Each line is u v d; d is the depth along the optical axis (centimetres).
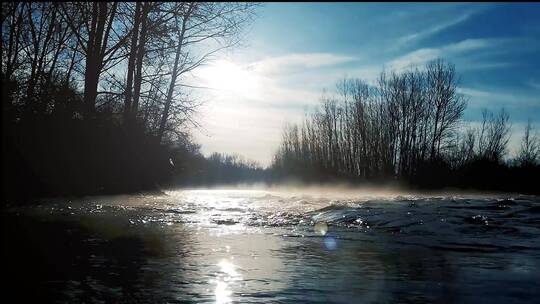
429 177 5438
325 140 7112
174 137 2164
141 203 1595
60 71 1920
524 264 609
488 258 655
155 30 1906
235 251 701
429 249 722
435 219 1084
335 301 441
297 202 2042
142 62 1967
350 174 6738
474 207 1401
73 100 1677
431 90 6234
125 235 858
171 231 928
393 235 884
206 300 443
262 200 2312
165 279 520
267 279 525
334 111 7006
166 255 662
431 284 506
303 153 7425
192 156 2425
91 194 1669
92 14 1778
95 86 1812
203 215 1255
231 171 10462
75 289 477
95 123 1719
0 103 1418
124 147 1836
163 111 2088
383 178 6319
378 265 605
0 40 1537
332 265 603
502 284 505
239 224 1066
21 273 546
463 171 5216
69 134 1591
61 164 1555
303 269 578
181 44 2042
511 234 880
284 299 446
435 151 6134
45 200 1488
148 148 1988
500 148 5962
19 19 1692
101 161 1716
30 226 952
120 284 500
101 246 733
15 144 1422
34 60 1802
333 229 976
